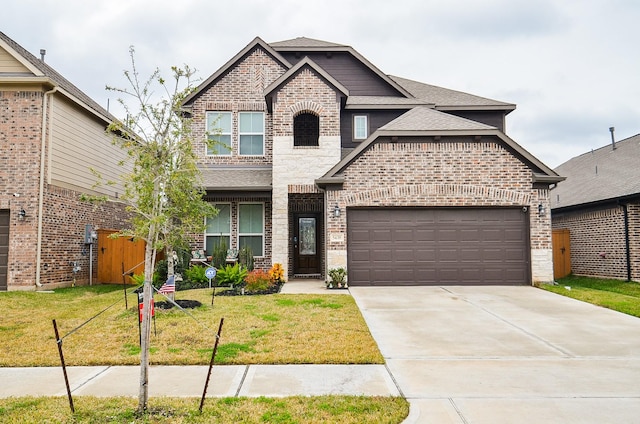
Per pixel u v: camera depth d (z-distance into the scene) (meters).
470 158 13.44
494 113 17.97
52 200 13.45
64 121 14.16
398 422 4.27
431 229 13.49
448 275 13.39
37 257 12.73
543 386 5.30
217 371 5.87
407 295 11.68
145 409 4.43
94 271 15.73
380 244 13.48
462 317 9.12
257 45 17.30
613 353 6.70
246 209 16.34
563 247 17.08
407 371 5.86
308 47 18.62
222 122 17.06
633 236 14.44
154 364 6.16
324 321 8.53
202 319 8.66
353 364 6.15
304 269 16.73
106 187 16.97
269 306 9.96
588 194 16.70
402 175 13.43
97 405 4.64
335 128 15.14
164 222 5.02
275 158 15.05
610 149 20.48
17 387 5.32
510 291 12.27
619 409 4.61
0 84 12.89
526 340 7.41
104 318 8.86
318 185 13.52
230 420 4.26
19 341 7.29
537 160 13.34
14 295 11.58
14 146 12.93
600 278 15.66
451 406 4.68
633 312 9.42
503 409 4.60
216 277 13.27
